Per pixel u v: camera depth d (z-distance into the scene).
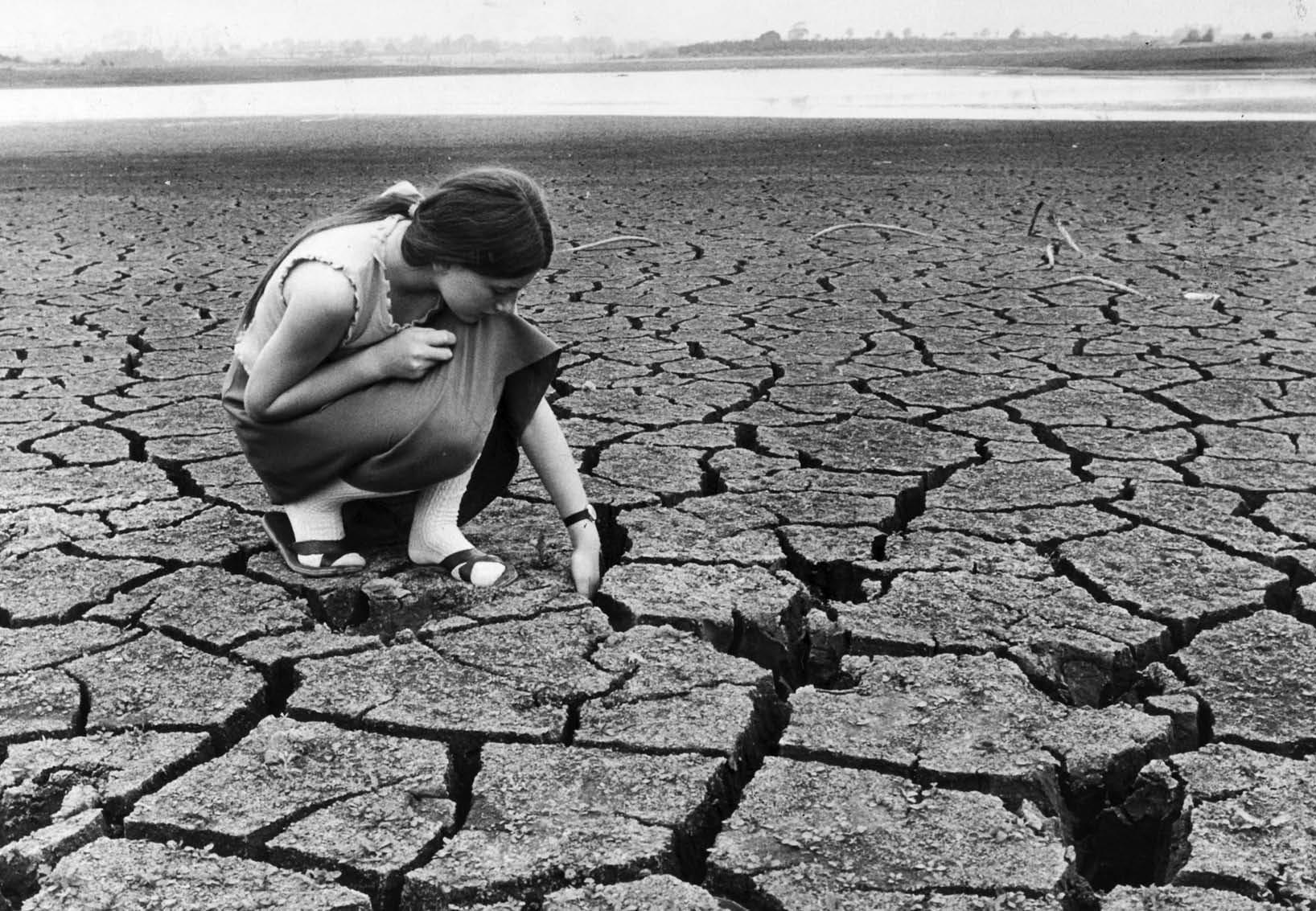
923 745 1.98
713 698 2.12
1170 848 1.80
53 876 1.68
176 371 4.55
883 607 2.47
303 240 2.44
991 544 2.81
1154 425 3.73
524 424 2.57
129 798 1.86
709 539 2.85
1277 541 2.79
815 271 6.61
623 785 1.88
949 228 8.17
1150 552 2.75
